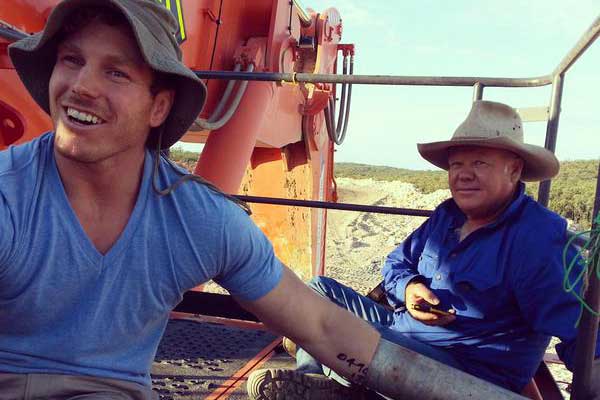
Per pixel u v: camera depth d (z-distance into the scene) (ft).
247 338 10.30
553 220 6.52
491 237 6.77
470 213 7.05
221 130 12.25
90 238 4.23
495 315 6.78
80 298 4.23
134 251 4.29
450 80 8.15
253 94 12.75
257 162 17.67
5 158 4.18
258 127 12.80
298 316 5.05
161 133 4.38
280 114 15.14
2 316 4.18
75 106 4.01
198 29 11.84
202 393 7.81
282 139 15.79
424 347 7.09
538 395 7.50
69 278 4.14
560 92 7.91
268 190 17.63
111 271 4.24
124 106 4.06
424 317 7.13
